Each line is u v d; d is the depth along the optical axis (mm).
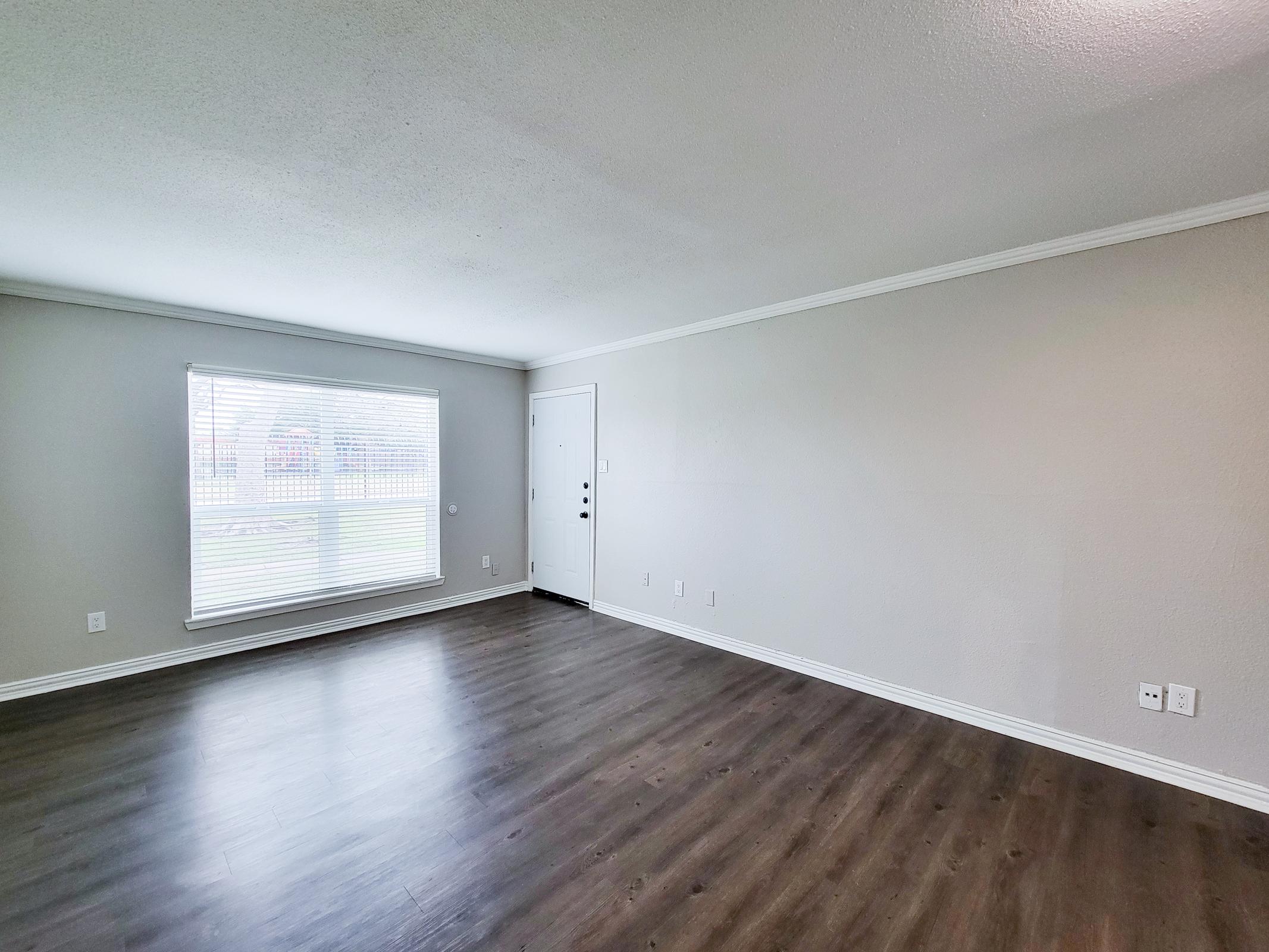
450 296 3131
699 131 1573
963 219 2150
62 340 3012
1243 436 2014
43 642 2980
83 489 3084
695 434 3857
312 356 3926
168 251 2438
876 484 2955
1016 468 2506
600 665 3424
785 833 1868
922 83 1361
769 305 3344
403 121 1522
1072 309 2346
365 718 2693
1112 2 1097
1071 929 1486
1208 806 2014
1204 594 2094
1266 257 1962
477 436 4949
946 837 1850
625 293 3105
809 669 3260
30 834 1838
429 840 1824
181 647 3408
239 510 3635
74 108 1440
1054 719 2422
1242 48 1226
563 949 1411
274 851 1765
